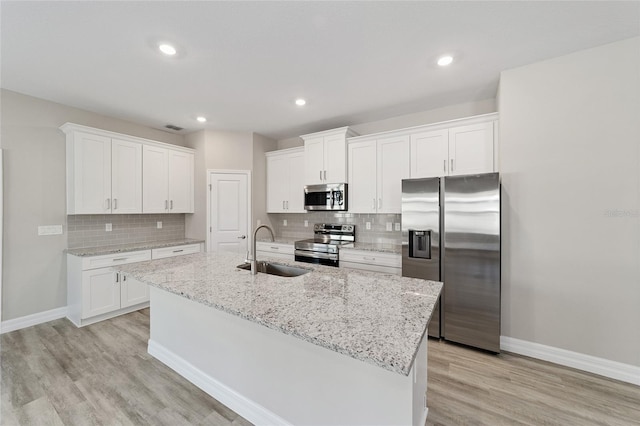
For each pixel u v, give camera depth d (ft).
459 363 7.48
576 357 7.27
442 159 10.00
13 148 9.32
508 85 8.04
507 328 8.16
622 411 5.68
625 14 5.77
